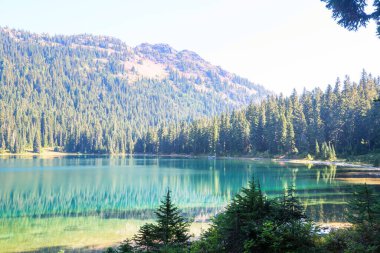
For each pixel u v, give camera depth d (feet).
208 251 37.09
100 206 127.24
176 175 240.94
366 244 35.29
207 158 481.05
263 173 235.20
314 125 405.18
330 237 37.93
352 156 330.54
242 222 35.60
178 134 622.54
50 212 117.19
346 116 375.66
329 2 46.14
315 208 105.40
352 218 40.47
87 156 619.26
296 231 34.65
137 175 242.78
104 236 87.04
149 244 42.24
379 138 326.24
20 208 124.16
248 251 33.40
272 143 438.81
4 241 83.46
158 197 146.41
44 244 80.89
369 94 392.27
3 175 242.37
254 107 525.34
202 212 113.50
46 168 310.24
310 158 371.15
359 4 45.14
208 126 543.39
